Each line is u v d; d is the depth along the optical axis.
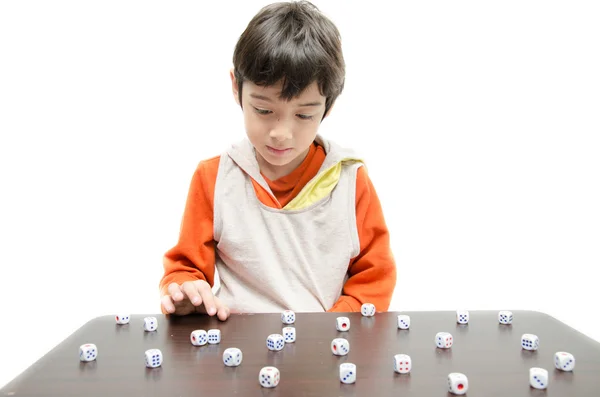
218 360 1.09
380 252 1.72
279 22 1.43
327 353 1.12
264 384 0.97
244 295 1.65
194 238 1.67
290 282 1.65
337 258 1.68
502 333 1.23
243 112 1.48
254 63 1.37
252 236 1.65
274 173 1.70
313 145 1.73
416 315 1.35
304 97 1.38
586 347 1.16
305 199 1.68
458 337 1.21
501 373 1.03
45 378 1.00
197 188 1.69
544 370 0.98
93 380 1.00
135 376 1.01
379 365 1.07
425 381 1.00
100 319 1.33
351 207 1.69
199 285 1.39
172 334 1.23
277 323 1.31
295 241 1.66
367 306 1.35
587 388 0.97
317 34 1.43
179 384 0.98
